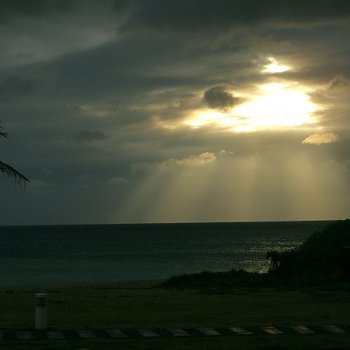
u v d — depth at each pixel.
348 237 38.66
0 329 19.55
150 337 17.77
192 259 118.19
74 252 151.12
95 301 28.80
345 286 31.47
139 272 88.25
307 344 15.92
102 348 15.67
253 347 15.59
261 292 31.61
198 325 19.92
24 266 102.56
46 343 16.66
